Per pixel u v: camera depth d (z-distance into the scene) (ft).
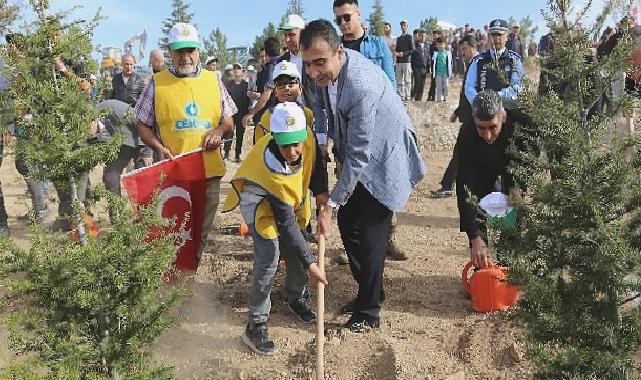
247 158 13.91
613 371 9.10
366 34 19.40
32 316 9.77
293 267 15.26
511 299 15.40
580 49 9.41
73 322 9.92
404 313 15.92
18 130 10.21
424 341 14.30
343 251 20.72
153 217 10.57
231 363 13.92
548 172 9.71
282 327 15.57
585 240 9.31
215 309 16.65
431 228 24.27
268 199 13.33
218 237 23.02
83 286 9.75
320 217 13.60
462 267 19.38
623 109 9.40
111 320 10.25
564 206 9.19
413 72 55.72
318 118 16.92
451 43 83.51
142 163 23.06
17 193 33.68
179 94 16.48
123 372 10.12
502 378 12.83
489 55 22.24
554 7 9.47
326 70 13.09
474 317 15.35
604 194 8.98
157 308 10.53
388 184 14.02
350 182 13.43
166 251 10.41
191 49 16.51
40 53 10.09
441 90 55.01
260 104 21.81
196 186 16.66
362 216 14.51
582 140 9.09
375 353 13.73
